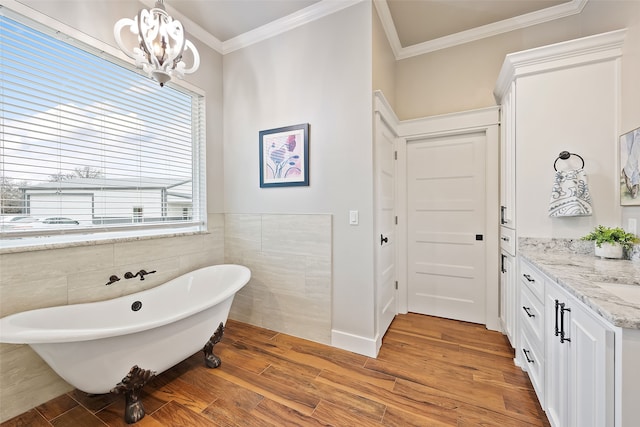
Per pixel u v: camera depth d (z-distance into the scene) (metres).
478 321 2.62
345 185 2.13
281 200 2.43
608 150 1.63
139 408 1.46
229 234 2.74
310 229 2.29
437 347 2.17
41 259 1.56
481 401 1.56
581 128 1.68
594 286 1.06
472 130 2.54
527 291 1.69
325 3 2.13
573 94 1.69
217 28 2.46
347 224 2.13
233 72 2.68
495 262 2.47
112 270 1.90
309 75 2.27
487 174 2.49
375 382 1.74
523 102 1.80
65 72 1.70
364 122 2.05
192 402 1.57
